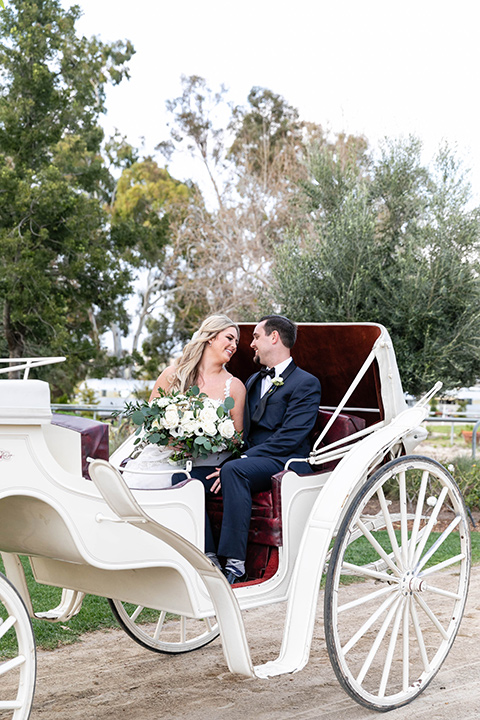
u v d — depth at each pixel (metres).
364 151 13.84
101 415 14.98
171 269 31.58
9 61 19.92
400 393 4.26
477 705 3.73
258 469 3.75
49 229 19.91
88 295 22.20
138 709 3.69
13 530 3.02
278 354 4.23
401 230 11.36
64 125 20.50
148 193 33.25
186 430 3.78
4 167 18.69
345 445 4.24
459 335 10.12
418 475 9.63
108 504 2.83
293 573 3.52
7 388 2.63
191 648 4.60
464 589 4.19
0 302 19.59
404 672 3.80
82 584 3.60
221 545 3.62
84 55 22.45
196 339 4.34
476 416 18.02
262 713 3.65
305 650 3.35
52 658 4.44
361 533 4.18
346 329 4.27
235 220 26.30
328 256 10.70
